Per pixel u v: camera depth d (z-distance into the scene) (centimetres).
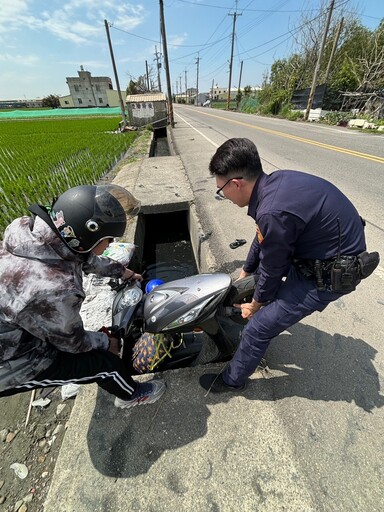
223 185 126
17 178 698
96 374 133
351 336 201
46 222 104
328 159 690
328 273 120
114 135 1501
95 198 108
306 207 108
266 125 1579
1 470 154
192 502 118
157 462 132
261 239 116
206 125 1714
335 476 124
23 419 180
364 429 142
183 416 152
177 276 409
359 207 405
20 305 97
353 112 1559
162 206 471
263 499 117
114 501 120
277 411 152
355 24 2211
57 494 123
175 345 219
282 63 2783
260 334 139
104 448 139
